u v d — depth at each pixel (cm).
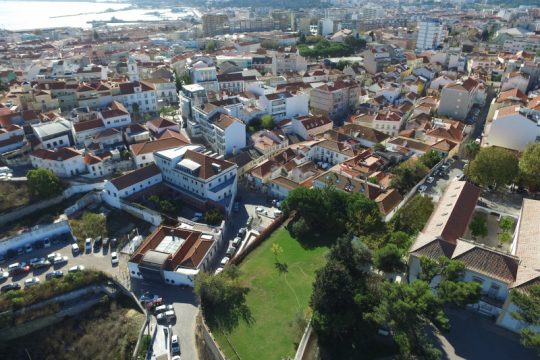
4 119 15875
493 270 6981
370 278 7906
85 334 9656
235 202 13388
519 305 6228
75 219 12431
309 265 9806
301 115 19638
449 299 6569
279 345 7750
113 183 12712
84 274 10412
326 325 7194
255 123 18375
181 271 9906
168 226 11588
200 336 8481
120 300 10144
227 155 15750
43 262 10862
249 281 9375
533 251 7400
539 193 11344
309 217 10856
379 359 6994
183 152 13762
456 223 8412
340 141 15875
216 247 11038
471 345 6719
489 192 11531
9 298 9769
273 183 13550
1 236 11706
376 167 13512
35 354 9488
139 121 18725
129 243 11600
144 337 8669
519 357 6512
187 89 18862
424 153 13725
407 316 6438
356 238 9162
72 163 14025
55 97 19238
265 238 10956
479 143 14888
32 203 12594
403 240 9019
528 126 12938
